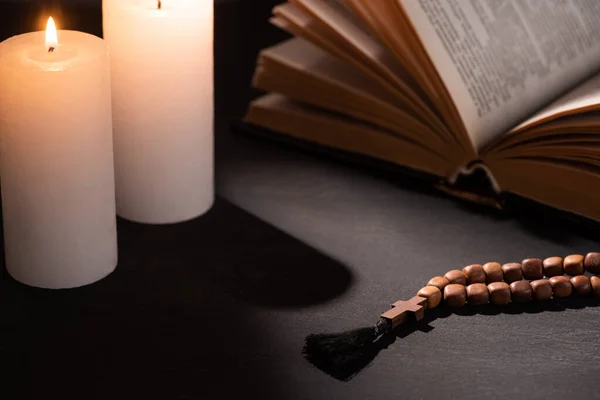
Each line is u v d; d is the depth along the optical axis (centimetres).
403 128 104
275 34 126
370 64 101
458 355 84
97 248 90
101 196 89
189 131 96
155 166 96
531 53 102
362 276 93
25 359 82
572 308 90
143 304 88
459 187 103
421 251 96
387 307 89
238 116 113
